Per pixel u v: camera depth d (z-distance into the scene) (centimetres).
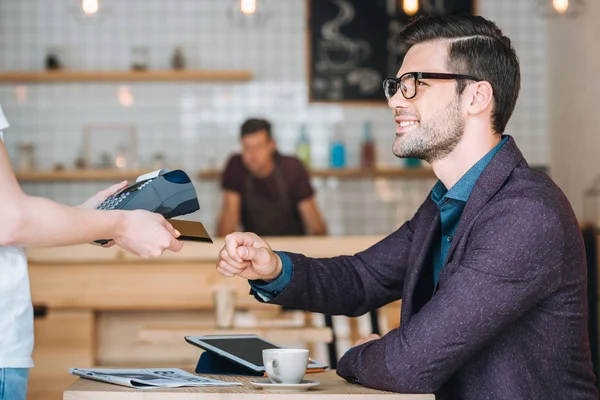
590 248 452
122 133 602
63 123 601
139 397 148
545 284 165
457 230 175
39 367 381
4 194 139
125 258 383
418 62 188
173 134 605
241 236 183
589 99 532
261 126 494
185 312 395
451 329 160
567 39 571
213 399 148
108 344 391
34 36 601
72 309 384
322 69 610
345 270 204
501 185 176
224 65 608
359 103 609
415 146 187
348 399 151
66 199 595
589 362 177
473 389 168
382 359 162
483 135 185
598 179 516
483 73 185
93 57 602
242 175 503
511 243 164
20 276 151
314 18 608
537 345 168
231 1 608
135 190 165
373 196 607
